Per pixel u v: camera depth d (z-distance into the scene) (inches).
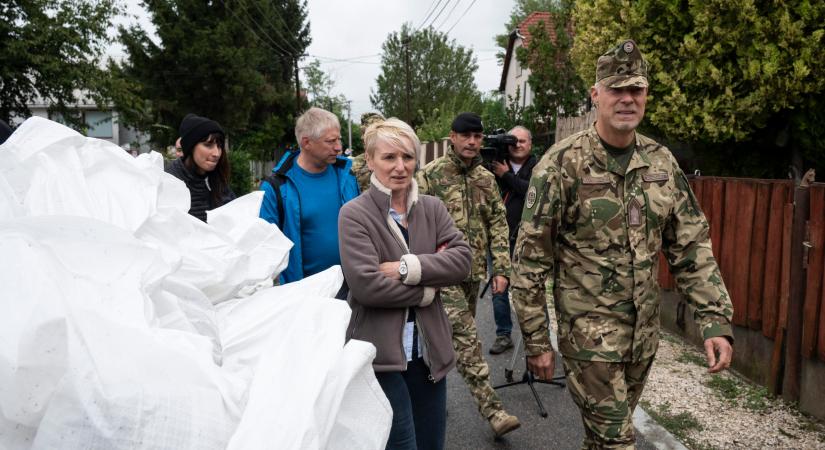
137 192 56.7
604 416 95.5
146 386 38.4
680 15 211.8
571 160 99.0
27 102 665.6
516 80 1247.5
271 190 123.9
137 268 46.1
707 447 128.6
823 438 129.3
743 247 166.9
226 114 1157.1
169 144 1131.9
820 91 193.8
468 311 138.0
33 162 50.9
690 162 272.2
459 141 150.5
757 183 161.5
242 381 45.6
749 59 195.2
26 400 35.9
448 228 102.8
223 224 73.3
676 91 208.8
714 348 92.1
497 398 135.0
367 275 91.6
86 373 37.0
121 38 1097.4
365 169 153.6
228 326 57.0
